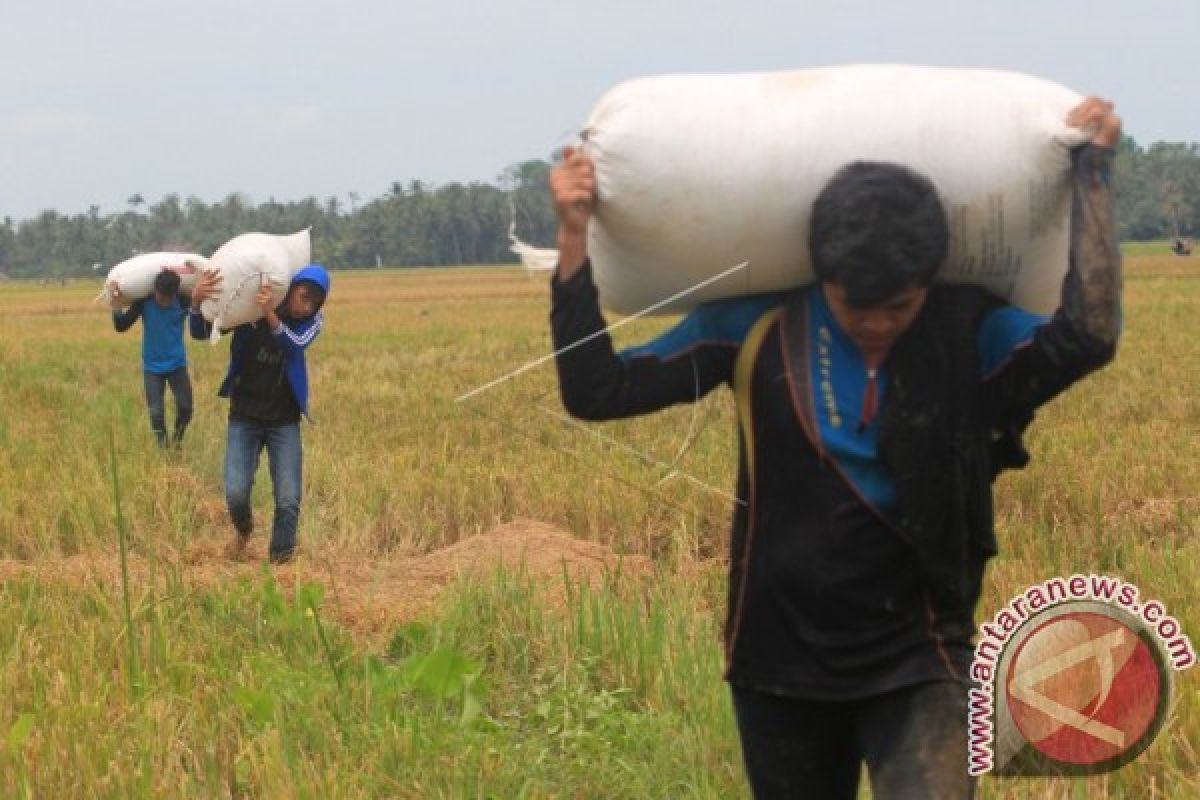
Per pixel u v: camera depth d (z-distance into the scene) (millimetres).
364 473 11227
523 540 8984
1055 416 13969
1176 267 62469
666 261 3195
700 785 4738
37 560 8625
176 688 5805
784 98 3121
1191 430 13016
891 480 3064
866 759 3158
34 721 5203
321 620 6809
